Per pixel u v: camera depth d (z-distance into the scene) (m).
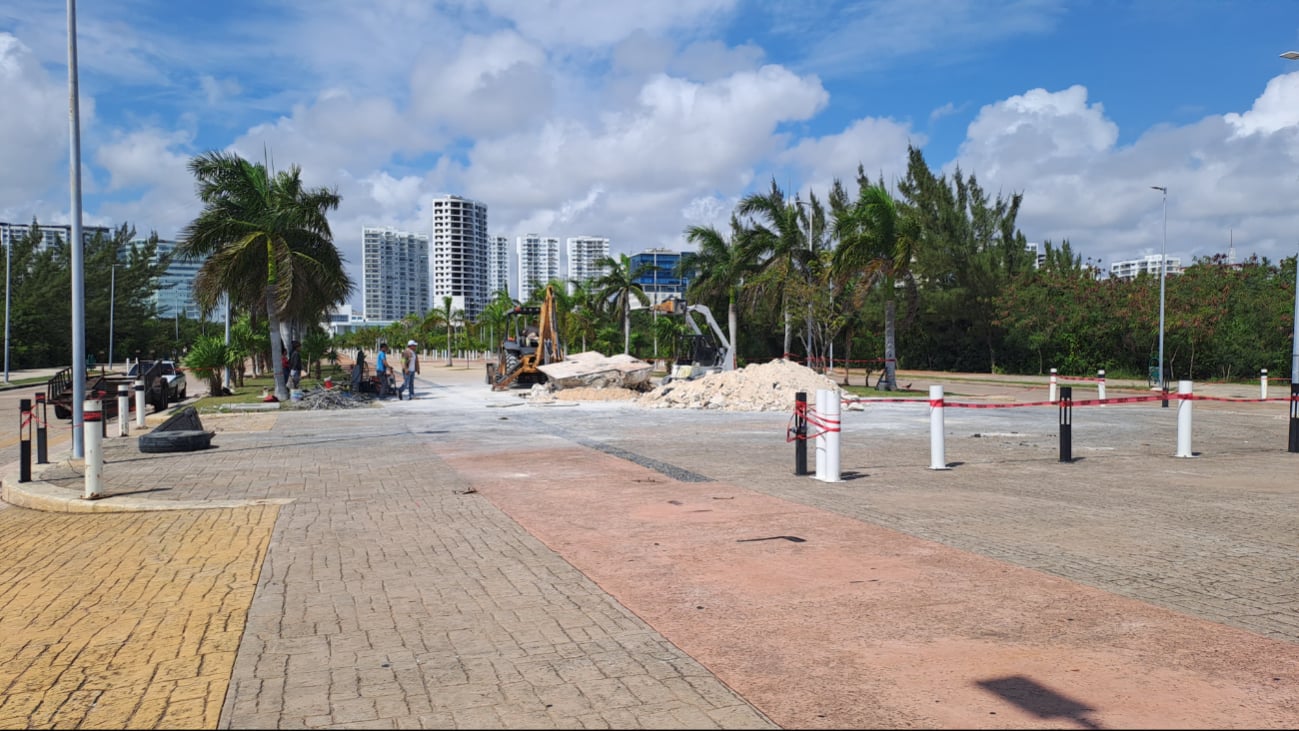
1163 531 7.49
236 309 39.72
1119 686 4.01
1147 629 4.83
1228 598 5.44
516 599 5.55
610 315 57.94
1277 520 7.98
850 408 22.53
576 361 30.69
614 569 6.29
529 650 4.59
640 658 4.44
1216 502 8.96
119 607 5.55
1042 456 13.05
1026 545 6.94
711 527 7.74
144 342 92.25
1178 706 3.78
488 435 16.38
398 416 21.34
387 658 4.50
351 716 3.77
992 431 17.17
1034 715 3.69
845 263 31.48
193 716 3.81
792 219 35.59
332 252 28.64
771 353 61.12
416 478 11.00
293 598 5.66
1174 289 43.69
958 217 50.53
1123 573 6.05
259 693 4.05
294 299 26.94
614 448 14.03
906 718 3.67
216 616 5.29
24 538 7.96
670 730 3.58
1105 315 46.19
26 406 11.20
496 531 7.70
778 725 3.62
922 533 7.43
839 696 3.92
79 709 3.91
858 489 9.86
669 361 53.72
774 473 11.16
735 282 40.19
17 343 72.69
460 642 4.73
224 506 9.20
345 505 9.13
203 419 21.05
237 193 26.27
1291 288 42.50
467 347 96.88
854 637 4.73
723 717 3.71
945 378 47.03
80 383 13.53
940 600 5.41
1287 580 5.86
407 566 6.47
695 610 5.26
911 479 10.65
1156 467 11.80
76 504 9.42
